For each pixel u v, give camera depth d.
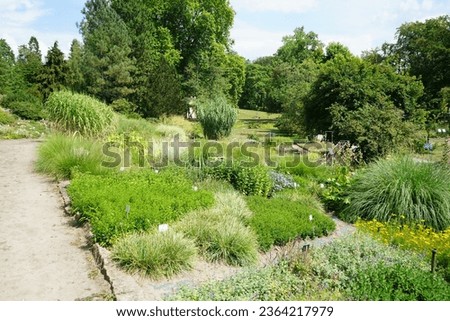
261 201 8.55
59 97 12.84
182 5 34.88
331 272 5.23
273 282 4.77
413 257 6.15
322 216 7.93
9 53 48.53
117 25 29.45
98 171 9.20
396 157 9.53
